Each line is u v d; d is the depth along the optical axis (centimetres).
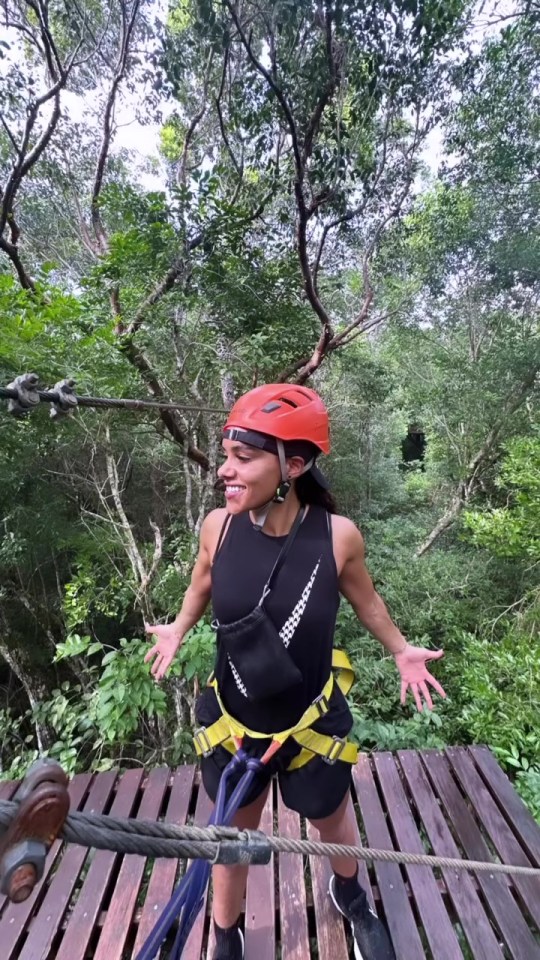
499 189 592
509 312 726
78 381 269
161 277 367
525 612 495
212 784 112
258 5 297
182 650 269
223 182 478
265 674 91
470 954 162
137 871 178
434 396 777
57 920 162
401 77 336
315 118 333
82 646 284
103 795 212
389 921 158
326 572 95
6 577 512
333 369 688
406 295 650
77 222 555
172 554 543
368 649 466
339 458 789
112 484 421
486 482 752
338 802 113
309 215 355
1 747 403
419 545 763
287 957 150
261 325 402
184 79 454
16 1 362
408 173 443
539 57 473
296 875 173
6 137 444
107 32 432
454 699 408
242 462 90
